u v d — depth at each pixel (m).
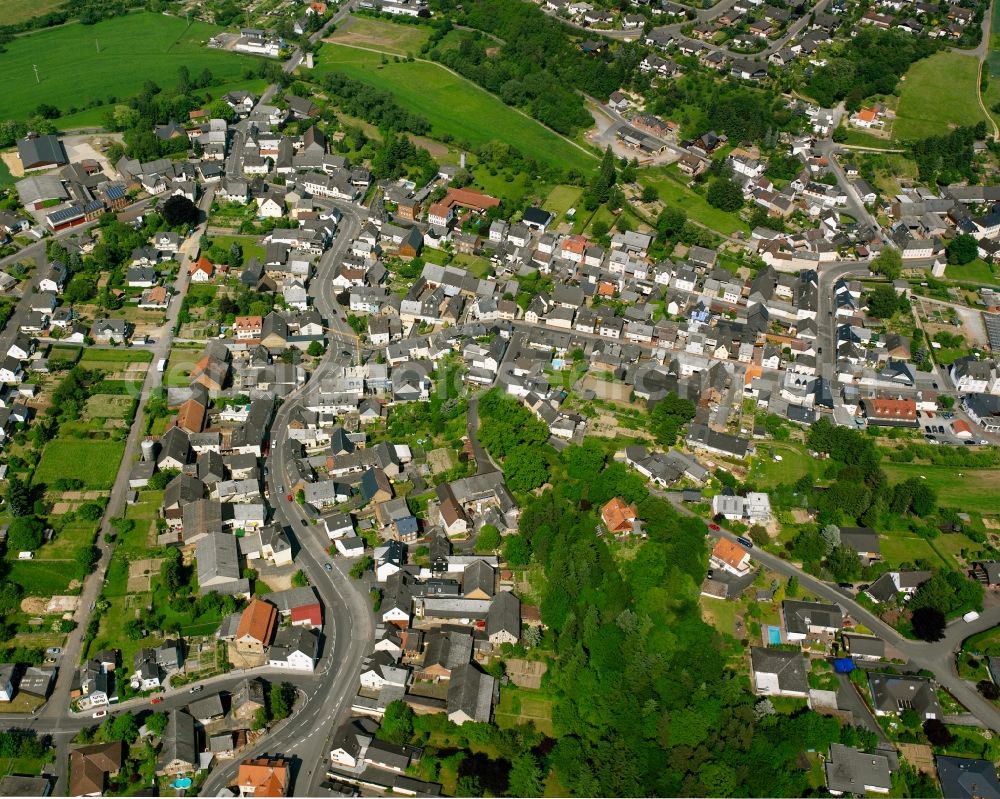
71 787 163.25
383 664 185.00
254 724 175.00
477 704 178.00
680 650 186.00
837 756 172.75
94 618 192.00
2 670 179.88
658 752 171.00
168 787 166.25
